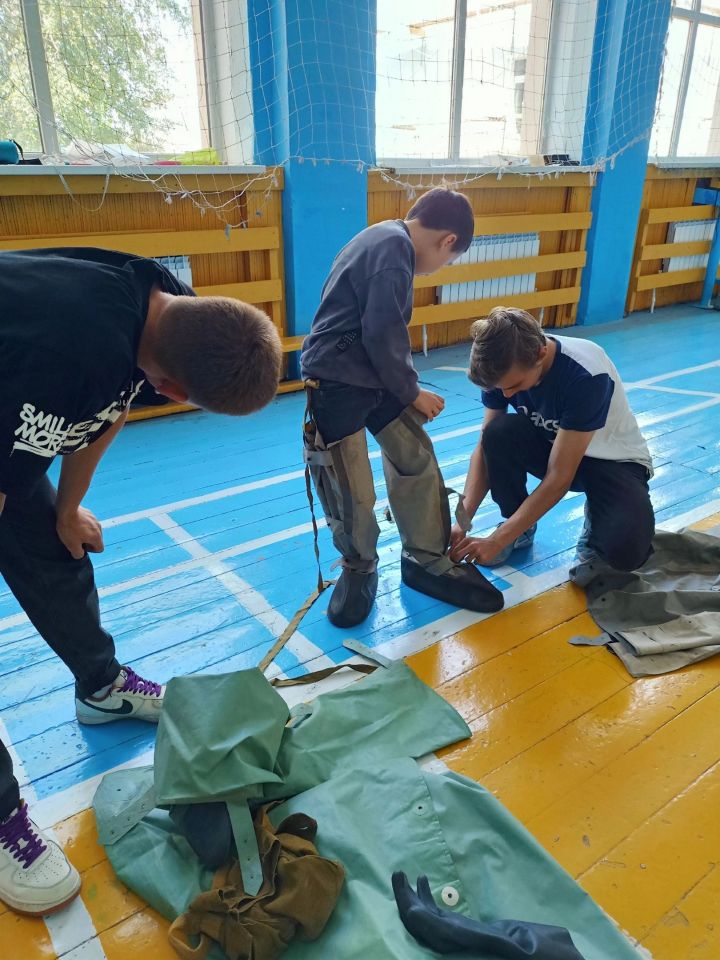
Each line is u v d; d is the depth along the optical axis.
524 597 2.05
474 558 1.92
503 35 4.71
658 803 1.34
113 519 2.53
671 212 5.86
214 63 3.65
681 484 2.80
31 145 3.27
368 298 1.64
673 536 2.16
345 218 3.94
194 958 1.04
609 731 1.53
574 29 4.96
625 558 1.96
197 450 3.19
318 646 1.83
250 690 1.33
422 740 1.48
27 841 1.16
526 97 5.11
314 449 1.76
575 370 1.78
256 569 2.20
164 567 2.21
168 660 1.77
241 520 2.53
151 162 3.35
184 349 0.88
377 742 1.47
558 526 2.49
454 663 1.75
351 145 3.79
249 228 3.69
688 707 1.60
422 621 1.94
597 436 1.96
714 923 1.12
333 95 3.62
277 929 1.04
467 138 4.82
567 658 1.77
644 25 4.83
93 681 1.48
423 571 2.04
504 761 1.45
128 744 1.51
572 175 5.03
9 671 1.72
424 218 1.75
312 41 3.43
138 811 1.28
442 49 4.41
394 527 2.47
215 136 3.82
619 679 1.70
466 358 4.83
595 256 5.48
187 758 1.21
